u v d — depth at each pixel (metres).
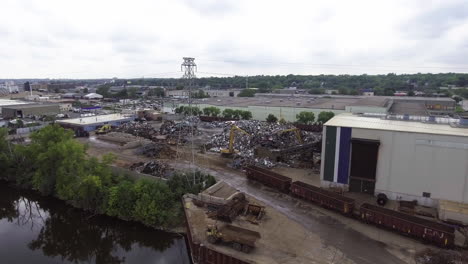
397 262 32.50
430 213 43.00
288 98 179.38
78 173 53.16
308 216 43.16
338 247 35.31
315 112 121.62
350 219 42.31
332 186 52.72
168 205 46.78
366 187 50.03
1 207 58.75
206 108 139.12
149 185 48.25
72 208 53.47
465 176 42.66
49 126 63.38
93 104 193.38
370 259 33.03
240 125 109.19
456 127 49.66
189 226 39.88
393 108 119.44
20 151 61.78
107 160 54.47
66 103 176.88
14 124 107.38
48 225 51.59
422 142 44.62
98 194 50.59
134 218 46.84
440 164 43.94
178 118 130.50
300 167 65.88
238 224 40.78
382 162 48.00
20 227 51.50
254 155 71.69
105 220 48.78
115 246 45.53
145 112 136.12
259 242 36.31
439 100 137.50
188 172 55.31
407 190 46.66
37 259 42.34
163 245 43.22
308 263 32.34
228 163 69.31
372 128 48.19
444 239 34.47
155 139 91.56
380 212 39.78
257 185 55.84
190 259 38.91
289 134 88.75
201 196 47.19
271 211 44.72
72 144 57.12
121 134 96.62
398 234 38.22
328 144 52.03
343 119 59.78
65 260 42.50
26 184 62.12
